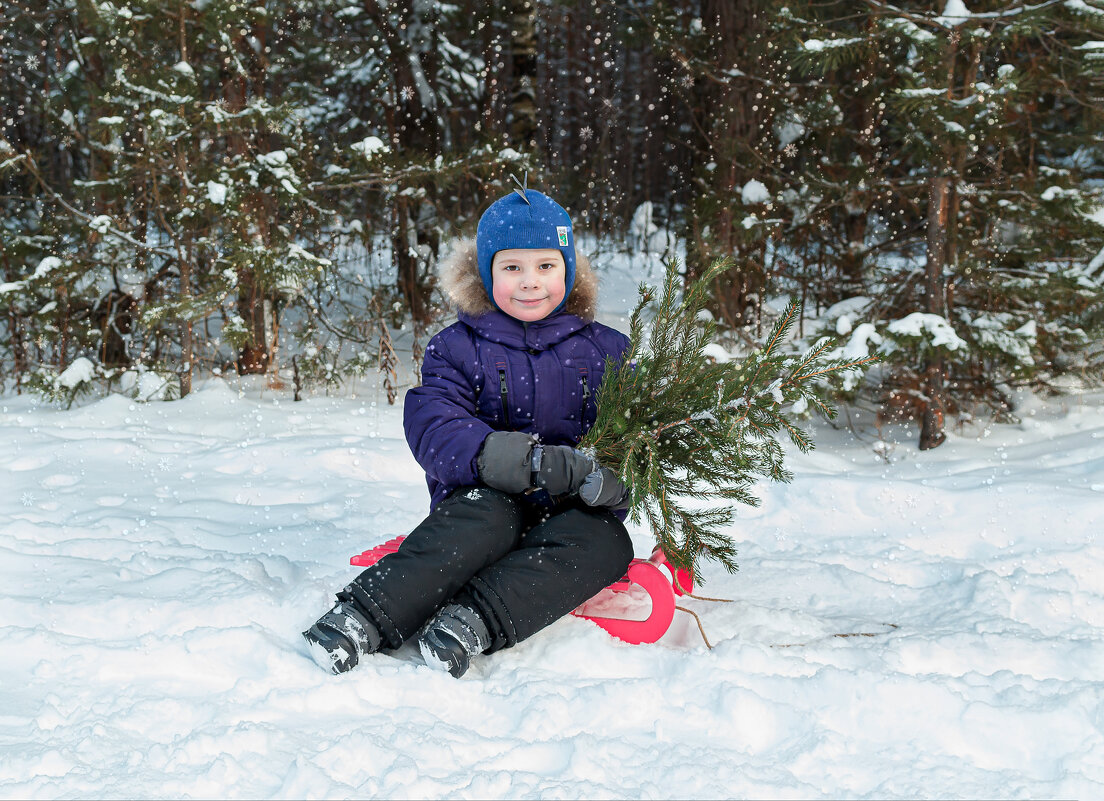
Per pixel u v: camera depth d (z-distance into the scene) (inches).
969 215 214.5
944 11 181.3
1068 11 176.7
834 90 241.1
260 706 73.0
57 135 264.7
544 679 80.3
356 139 314.5
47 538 123.0
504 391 96.3
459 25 300.7
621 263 371.2
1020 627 98.7
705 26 245.1
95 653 81.8
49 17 275.4
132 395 233.6
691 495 95.7
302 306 266.4
